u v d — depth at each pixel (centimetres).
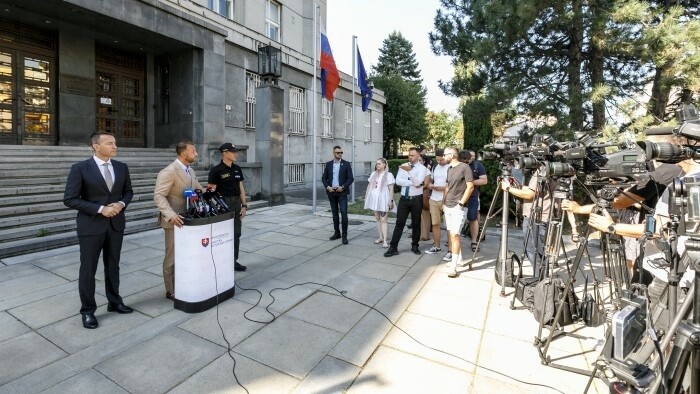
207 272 380
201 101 1172
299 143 1702
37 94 998
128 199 368
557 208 367
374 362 289
